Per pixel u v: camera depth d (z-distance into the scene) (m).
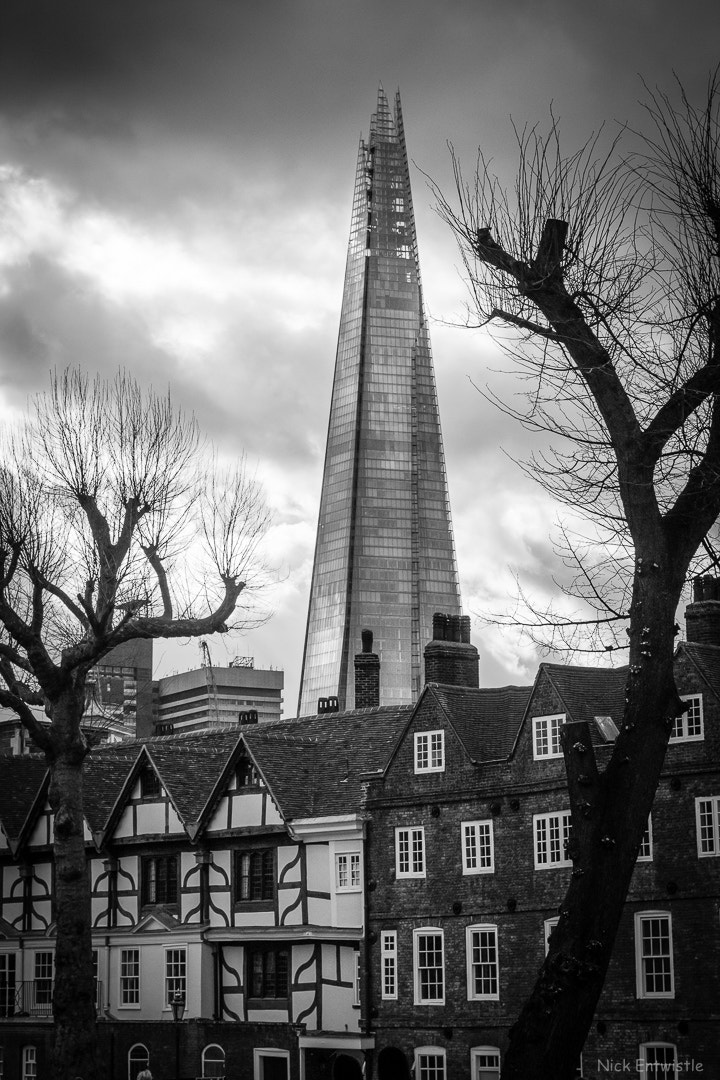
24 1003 53.53
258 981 48.12
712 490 20.83
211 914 49.44
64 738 43.06
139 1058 48.84
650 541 20.86
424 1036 43.34
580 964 20.19
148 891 51.66
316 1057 45.00
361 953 45.03
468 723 45.22
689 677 39.31
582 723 21.02
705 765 38.53
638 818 20.52
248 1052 46.25
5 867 55.97
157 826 51.41
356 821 45.84
